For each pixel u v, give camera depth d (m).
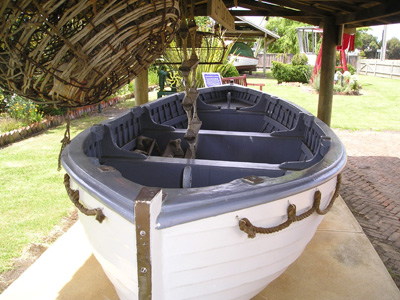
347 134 7.79
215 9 2.46
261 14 5.32
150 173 2.54
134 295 1.83
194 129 2.90
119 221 1.51
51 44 1.44
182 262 1.52
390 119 9.43
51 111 8.38
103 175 1.69
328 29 4.93
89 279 2.59
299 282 2.61
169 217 1.36
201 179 2.46
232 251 1.60
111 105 10.75
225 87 6.11
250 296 2.05
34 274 2.63
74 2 1.34
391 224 3.67
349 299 2.43
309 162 2.38
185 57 2.79
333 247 3.07
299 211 1.77
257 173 2.37
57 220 3.56
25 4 1.28
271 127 4.46
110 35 1.42
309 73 17.75
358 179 4.99
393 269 2.89
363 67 25.50
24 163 5.36
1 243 3.12
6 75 1.51
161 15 1.51
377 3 3.89
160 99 4.26
